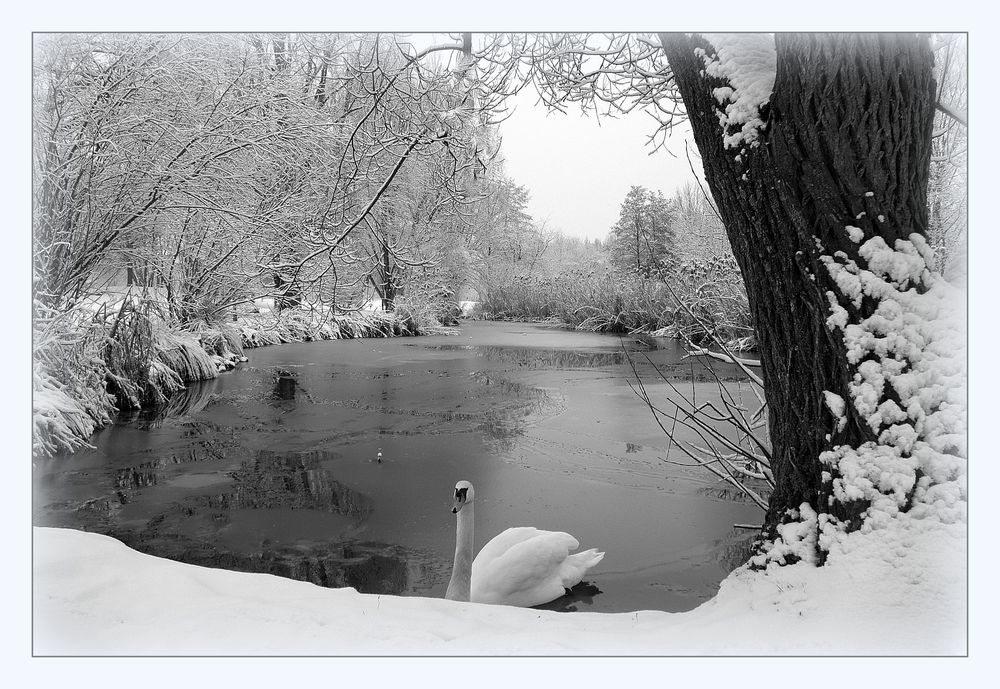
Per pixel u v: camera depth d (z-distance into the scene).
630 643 3.63
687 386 16.17
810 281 4.23
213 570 4.97
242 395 15.21
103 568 4.66
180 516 8.10
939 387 3.97
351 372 18.80
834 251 4.21
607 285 35.41
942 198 9.38
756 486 9.12
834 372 4.20
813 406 4.29
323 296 16.23
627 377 17.83
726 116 4.48
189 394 15.19
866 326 4.11
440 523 7.88
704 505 8.38
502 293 43.97
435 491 8.98
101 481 9.32
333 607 4.18
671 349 24.56
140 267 15.12
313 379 17.55
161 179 13.57
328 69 12.48
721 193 4.61
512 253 53.19
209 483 9.28
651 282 32.47
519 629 3.94
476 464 10.15
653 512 8.16
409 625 3.88
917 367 4.02
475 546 7.14
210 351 18.78
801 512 4.30
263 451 10.80
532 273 49.12
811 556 4.18
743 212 4.47
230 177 14.61
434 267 30.55
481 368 19.69
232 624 3.81
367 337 29.02
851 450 4.11
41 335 10.99
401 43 9.91
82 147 12.68
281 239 15.38
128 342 13.96
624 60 9.41
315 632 3.71
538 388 16.30
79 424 11.12
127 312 14.16
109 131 12.80
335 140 14.52
